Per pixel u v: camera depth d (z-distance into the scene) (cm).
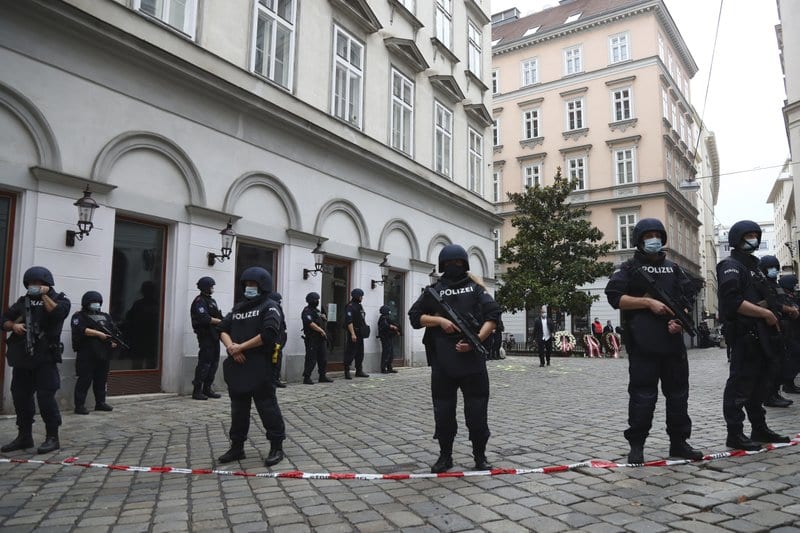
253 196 1173
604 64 3612
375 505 393
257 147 1182
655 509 370
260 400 521
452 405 477
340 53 1455
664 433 625
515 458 523
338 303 1426
